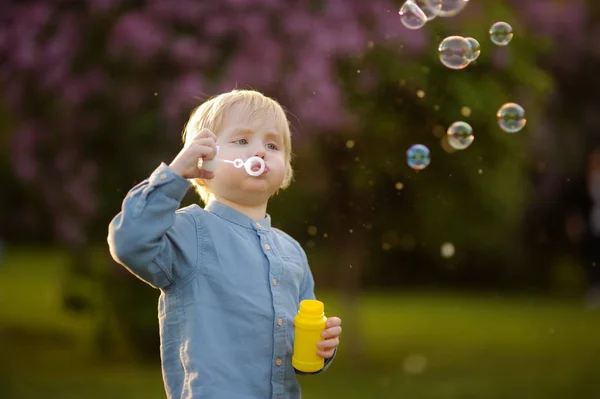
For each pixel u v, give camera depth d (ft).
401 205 14.12
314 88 12.10
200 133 5.43
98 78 13.12
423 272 27.30
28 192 34.45
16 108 14.12
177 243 5.35
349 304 15.42
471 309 22.89
